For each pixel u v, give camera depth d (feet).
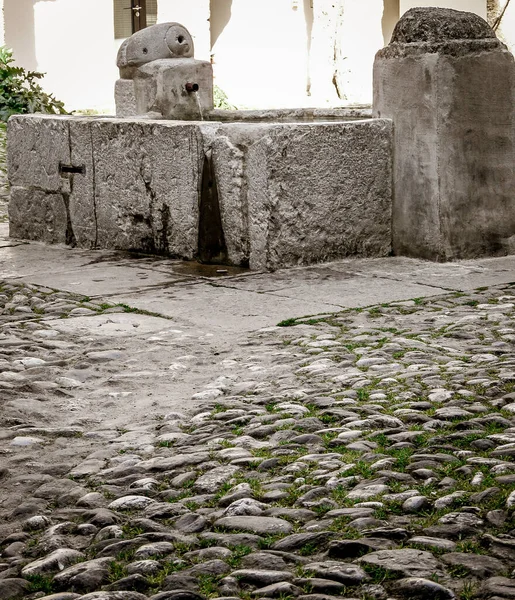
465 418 14.62
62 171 29.60
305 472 13.00
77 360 18.71
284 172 25.39
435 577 10.00
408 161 26.66
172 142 26.94
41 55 67.15
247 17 73.97
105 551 11.12
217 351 19.12
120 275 25.70
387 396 15.84
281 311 21.79
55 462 14.01
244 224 26.16
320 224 26.17
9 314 22.26
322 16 73.51
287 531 11.32
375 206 26.96
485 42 26.17
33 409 16.16
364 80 74.38
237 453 13.78
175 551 11.05
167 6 69.87
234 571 10.43
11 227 31.35
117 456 14.06
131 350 19.34
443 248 26.32
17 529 12.01
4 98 56.44
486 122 26.35
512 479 12.10
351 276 24.90
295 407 15.49
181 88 33.27
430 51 25.80
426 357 17.95
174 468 13.44
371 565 10.28
